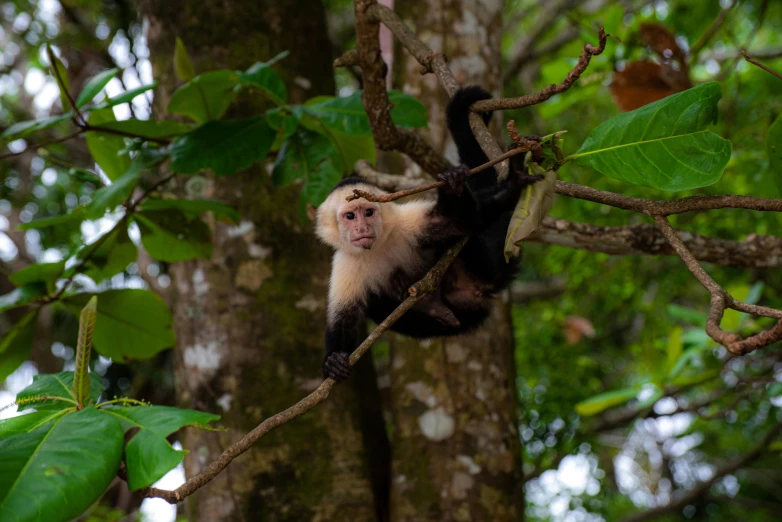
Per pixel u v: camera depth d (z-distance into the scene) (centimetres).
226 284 707
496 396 703
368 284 601
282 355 695
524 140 368
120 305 644
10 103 1486
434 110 752
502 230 569
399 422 707
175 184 744
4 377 661
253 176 727
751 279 1101
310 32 795
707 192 979
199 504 669
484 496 677
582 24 942
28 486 295
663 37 764
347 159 652
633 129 394
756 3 1337
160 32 770
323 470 672
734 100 927
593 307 1219
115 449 317
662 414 877
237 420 677
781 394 845
